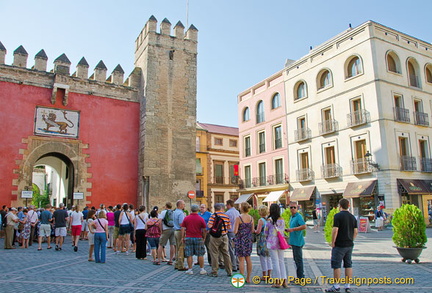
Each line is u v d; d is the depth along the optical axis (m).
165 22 23.34
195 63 23.95
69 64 20.80
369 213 26.78
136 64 24.56
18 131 18.95
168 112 22.36
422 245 10.77
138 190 21.69
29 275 9.02
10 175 18.41
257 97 39.78
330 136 30.23
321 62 31.78
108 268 10.18
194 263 11.31
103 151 21.17
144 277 8.83
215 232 8.95
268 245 7.80
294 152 33.84
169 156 21.89
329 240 13.00
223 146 48.97
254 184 38.62
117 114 22.05
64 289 7.46
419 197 26.88
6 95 18.98
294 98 34.53
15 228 15.64
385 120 26.36
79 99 21.00
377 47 27.48
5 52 19.30
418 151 27.88
